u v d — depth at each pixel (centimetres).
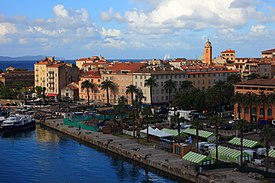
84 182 13362
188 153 13850
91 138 19138
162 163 14100
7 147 18650
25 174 14325
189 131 17638
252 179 11856
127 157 16138
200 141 17112
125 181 13350
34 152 17600
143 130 18862
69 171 14625
